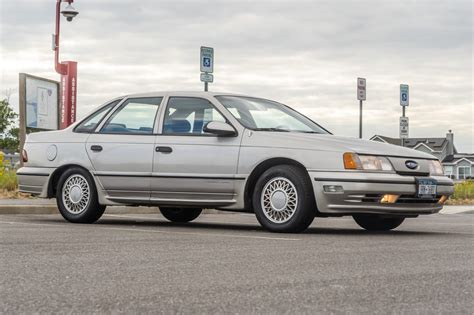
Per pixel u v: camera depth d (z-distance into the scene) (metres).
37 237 7.84
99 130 10.41
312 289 4.69
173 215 11.42
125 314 3.92
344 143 9.04
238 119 9.62
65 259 6.05
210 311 4.00
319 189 8.88
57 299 4.30
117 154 10.09
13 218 11.12
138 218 12.07
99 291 4.57
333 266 5.79
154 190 9.87
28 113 19.19
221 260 6.10
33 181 10.77
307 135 9.27
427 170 9.28
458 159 87.50
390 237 8.64
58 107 20.47
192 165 9.62
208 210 14.72
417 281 5.05
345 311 4.02
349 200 8.81
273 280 5.04
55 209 12.69
